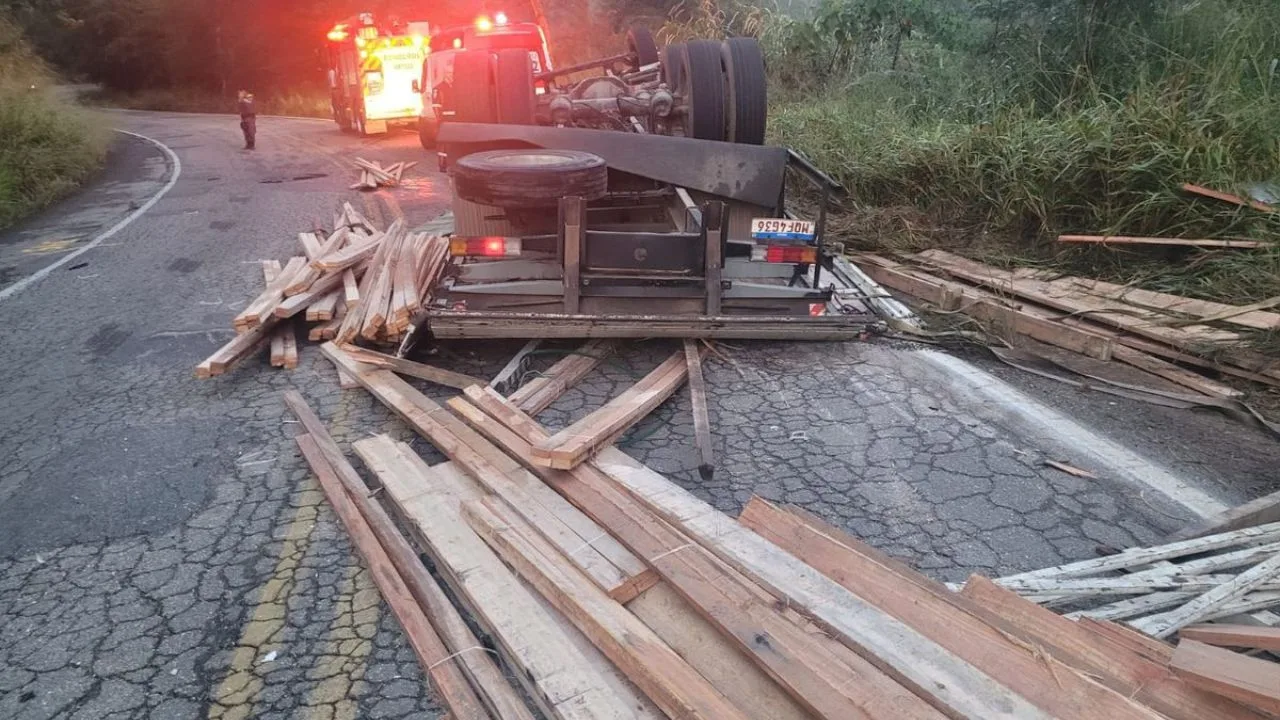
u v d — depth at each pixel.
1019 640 2.20
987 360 5.30
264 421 4.64
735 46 6.89
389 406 4.49
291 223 10.23
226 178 14.38
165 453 4.31
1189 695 2.07
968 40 11.53
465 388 4.71
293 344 5.59
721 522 2.92
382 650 2.84
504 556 2.93
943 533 3.40
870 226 7.90
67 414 4.86
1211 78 7.32
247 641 2.91
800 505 3.61
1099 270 6.23
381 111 19.31
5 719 2.60
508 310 5.20
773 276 5.32
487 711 2.39
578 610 2.50
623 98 6.96
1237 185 5.90
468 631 2.68
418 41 18.95
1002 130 7.83
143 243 9.48
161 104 37.72
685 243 5.07
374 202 11.38
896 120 9.70
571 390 4.86
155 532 3.60
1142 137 6.51
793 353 5.37
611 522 2.92
